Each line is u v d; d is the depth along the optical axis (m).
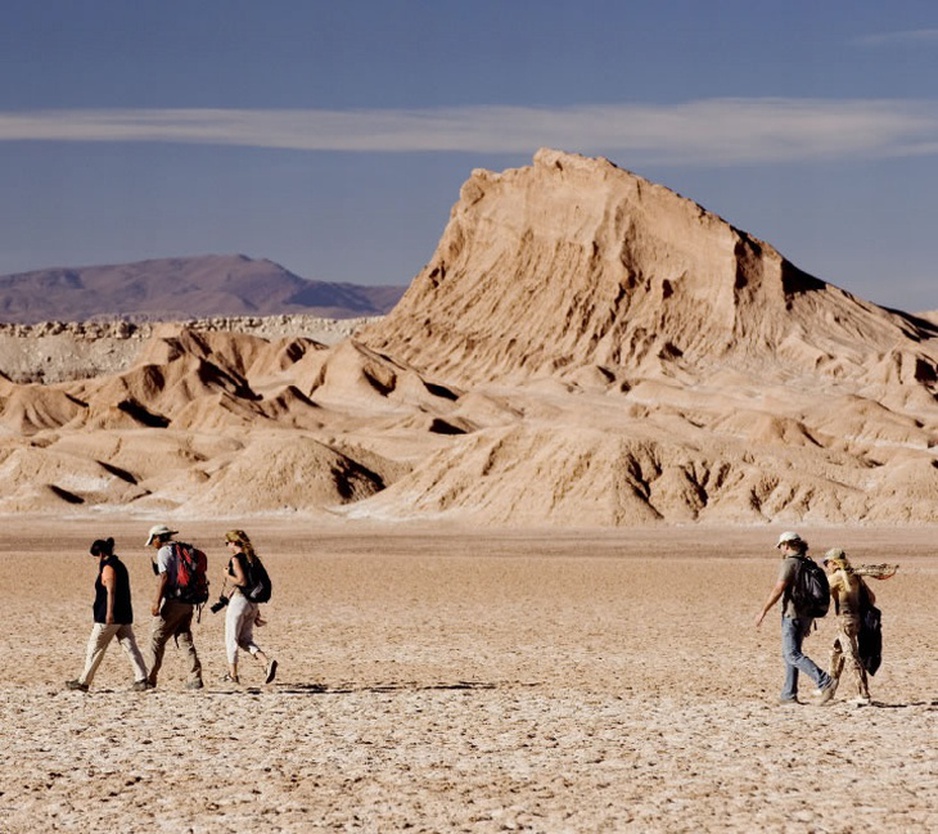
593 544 86.38
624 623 38.28
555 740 18.86
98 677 25.95
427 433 157.25
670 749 18.17
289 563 68.31
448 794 15.70
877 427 170.62
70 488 135.75
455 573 60.75
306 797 15.59
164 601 23.45
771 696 23.25
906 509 101.88
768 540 88.69
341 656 30.05
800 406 197.88
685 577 58.19
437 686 24.81
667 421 122.12
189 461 152.62
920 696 23.30
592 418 195.25
